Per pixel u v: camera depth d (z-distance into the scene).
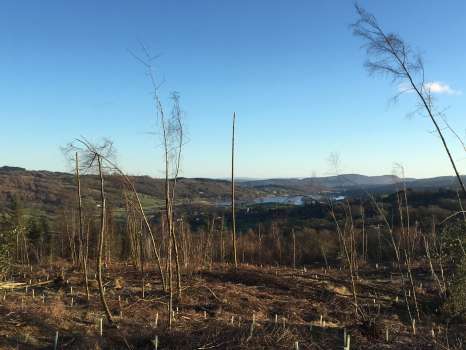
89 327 11.15
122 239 29.38
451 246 13.48
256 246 34.00
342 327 12.11
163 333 10.47
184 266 20.53
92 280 17.89
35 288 16.48
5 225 17.06
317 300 16.42
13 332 10.29
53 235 31.64
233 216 22.81
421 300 16.48
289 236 33.53
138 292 15.78
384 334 11.58
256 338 10.15
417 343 11.09
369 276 22.23
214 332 10.48
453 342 11.28
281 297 16.44
